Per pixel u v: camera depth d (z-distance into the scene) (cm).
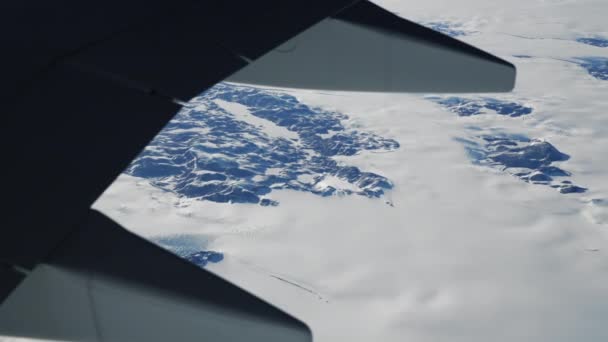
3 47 759
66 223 696
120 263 692
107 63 762
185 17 802
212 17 805
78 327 691
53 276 679
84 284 680
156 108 745
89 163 716
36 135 723
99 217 701
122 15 794
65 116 733
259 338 689
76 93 744
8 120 727
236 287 698
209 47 788
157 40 784
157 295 689
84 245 692
